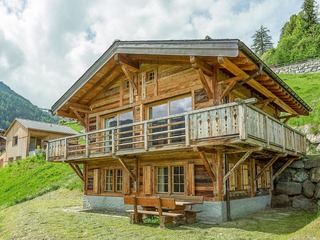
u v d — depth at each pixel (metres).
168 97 11.77
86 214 12.20
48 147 15.00
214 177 10.02
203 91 10.71
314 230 6.44
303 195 13.45
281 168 13.77
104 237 7.83
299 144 13.70
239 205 11.03
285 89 11.95
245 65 9.23
